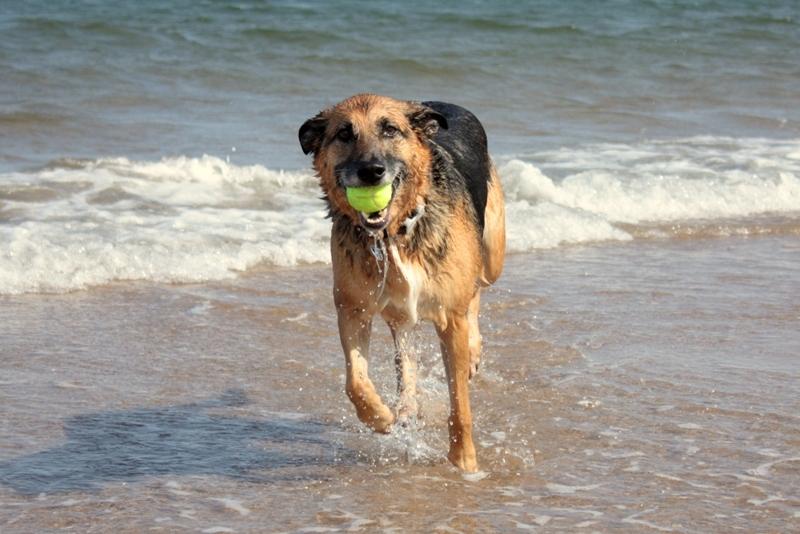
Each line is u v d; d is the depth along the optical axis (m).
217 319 8.84
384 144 6.03
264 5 25.86
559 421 6.80
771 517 5.39
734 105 19.72
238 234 11.12
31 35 21.25
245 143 15.43
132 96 17.88
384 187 5.91
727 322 8.83
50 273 9.66
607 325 8.77
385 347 8.48
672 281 10.17
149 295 9.41
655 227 12.44
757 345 8.25
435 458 6.35
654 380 7.49
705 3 29.66
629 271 10.55
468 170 7.36
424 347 8.54
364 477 6.03
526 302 9.38
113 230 10.94
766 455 6.20
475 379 7.61
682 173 14.47
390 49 22.00
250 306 9.17
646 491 5.73
